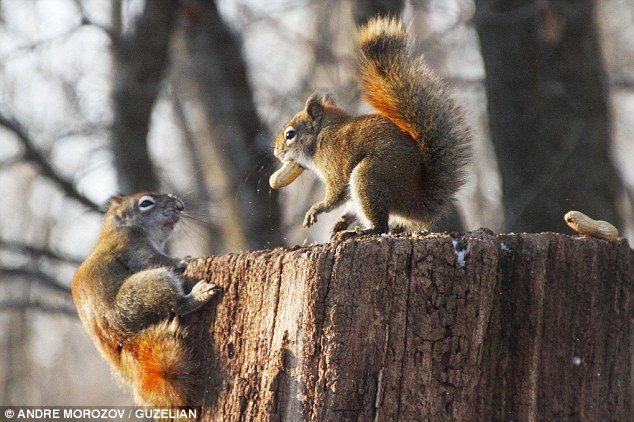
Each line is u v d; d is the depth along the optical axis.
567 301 9.14
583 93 18.64
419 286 8.51
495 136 19.20
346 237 9.81
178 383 9.59
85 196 25.12
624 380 9.33
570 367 9.10
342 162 10.72
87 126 25.28
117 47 24.36
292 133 11.53
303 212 23.98
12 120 24.09
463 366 8.54
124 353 10.38
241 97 25.34
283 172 11.77
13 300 23.58
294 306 8.66
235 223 24.55
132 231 12.55
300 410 8.45
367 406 8.36
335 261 8.52
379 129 10.42
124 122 24.53
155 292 10.09
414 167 10.12
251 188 24.30
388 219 10.12
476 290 8.62
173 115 32.56
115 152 24.64
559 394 9.05
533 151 18.69
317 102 11.34
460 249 8.74
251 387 8.98
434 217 10.31
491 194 25.31
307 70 27.95
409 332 8.47
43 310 23.48
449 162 10.10
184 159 34.09
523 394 8.85
